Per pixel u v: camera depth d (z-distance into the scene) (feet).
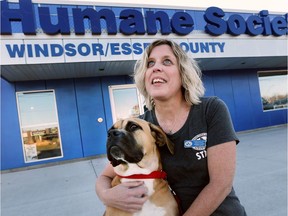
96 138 29.89
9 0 26.73
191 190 5.63
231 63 33.86
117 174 6.32
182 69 5.94
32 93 28.43
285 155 19.97
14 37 22.62
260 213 10.83
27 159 27.86
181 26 28.89
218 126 5.29
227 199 5.41
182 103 6.07
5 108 27.48
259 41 31.99
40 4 27.48
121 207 5.52
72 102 29.53
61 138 28.94
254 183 14.33
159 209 5.74
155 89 5.86
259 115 38.78
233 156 5.14
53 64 23.76
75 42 24.17
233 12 36.94
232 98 37.35
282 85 40.96
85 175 20.88
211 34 29.76
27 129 28.04
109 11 25.54
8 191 18.67
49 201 15.24
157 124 6.59
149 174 5.88
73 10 24.47
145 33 26.81
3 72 24.27
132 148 5.93
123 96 31.24
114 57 25.22
